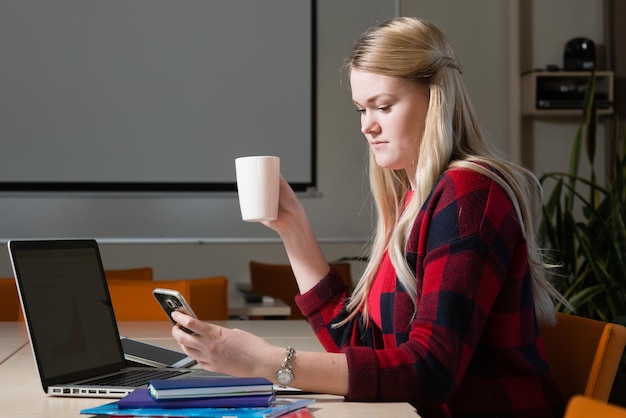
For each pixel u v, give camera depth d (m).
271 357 1.52
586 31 6.58
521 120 6.47
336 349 1.97
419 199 1.71
